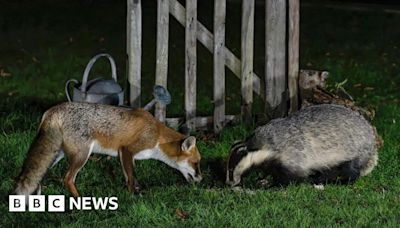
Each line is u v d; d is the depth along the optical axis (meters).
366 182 11.70
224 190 11.05
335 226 9.81
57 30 21.83
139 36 13.05
